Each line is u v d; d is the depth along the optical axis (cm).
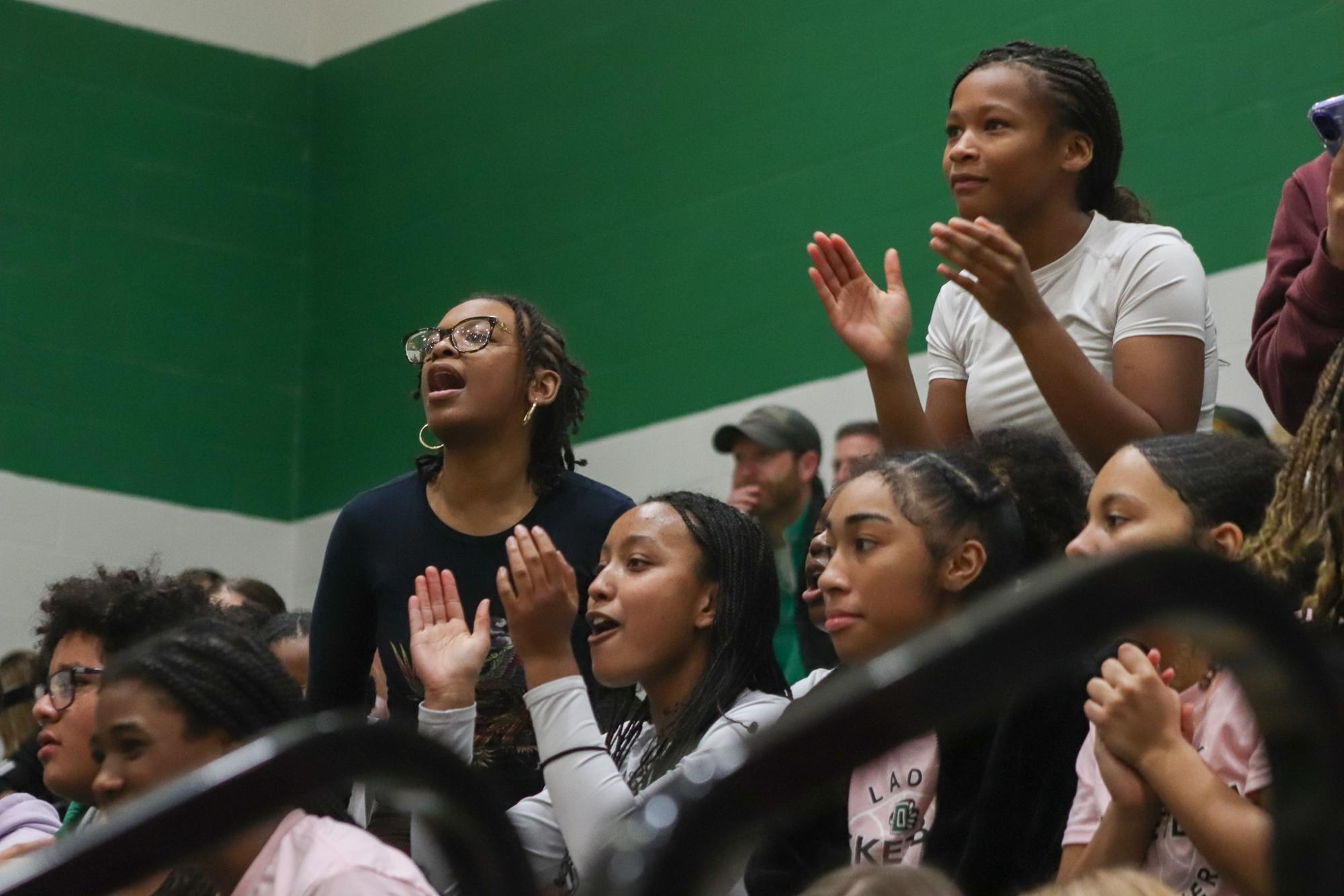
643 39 1261
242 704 430
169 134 1391
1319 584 380
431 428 618
